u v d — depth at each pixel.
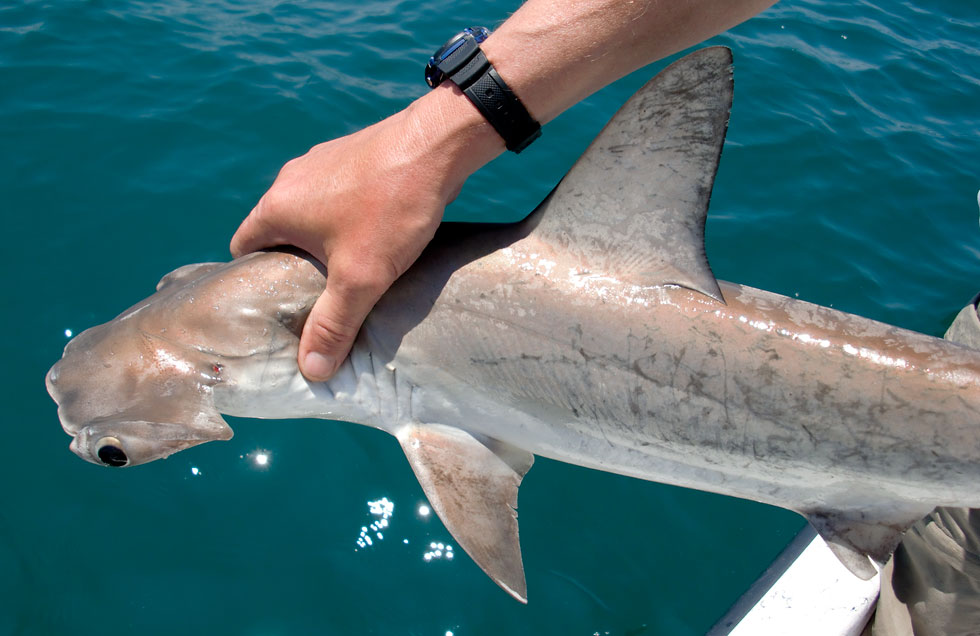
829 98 1.20
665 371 0.43
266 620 0.62
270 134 0.97
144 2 1.21
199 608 0.61
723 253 0.92
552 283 0.43
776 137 1.10
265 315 0.44
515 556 0.45
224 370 0.44
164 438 0.41
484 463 0.47
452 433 0.47
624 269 0.43
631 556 0.69
